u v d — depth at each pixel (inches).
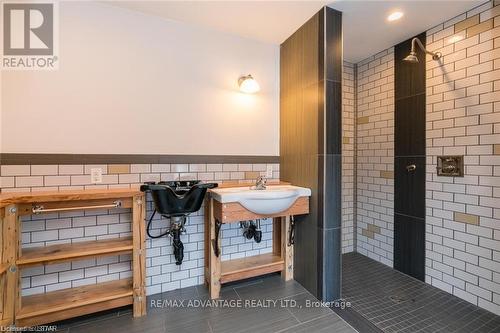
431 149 84.7
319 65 74.4
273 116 95.0
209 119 84.6
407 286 85.0
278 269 87.0
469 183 74.5
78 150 68.5
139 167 75.2
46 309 58.6
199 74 83.1
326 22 72.2
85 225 70.3
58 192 61.4
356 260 107.4
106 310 69.7
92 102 69.9
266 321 65.9
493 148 69.1
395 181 97.9
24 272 64.4
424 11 74.4
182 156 80.7
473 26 72.8
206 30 83.9
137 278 67.1
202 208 84.5
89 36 69.5
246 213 71.3
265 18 78.1
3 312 54.7
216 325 64.4
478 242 72.7
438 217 83.0
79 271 70.1
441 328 63.6
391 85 99.0
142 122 75.6
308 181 80.0
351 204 116.6
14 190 62.4
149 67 76.4
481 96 71.3
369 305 73.7
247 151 90.7
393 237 99.1
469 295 74.8
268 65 94.1
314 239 77.5
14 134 62.7
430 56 84.4
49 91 65.7
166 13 75.5
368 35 89.5
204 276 85.1
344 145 113.7
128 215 75.0
